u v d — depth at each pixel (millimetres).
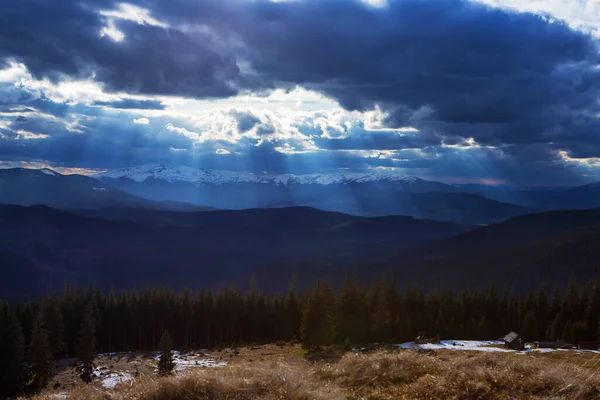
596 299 87062
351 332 79062
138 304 93188
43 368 50188
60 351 77812
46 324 69750
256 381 13570
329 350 65875
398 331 79875
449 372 14672
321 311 72812
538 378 14062
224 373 14422
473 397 13117
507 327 92125
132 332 90688
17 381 48438
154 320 93250
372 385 14398
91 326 52375
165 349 42469
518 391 13461
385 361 15680
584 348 66812
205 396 12805
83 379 44688
